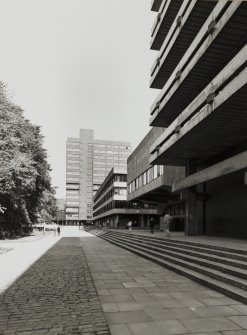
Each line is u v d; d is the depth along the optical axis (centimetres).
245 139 1855
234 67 1233
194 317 612
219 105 1341
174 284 932
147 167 3628
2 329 538
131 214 7931
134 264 1380
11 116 2698
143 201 4697
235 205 1955
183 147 2047
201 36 1572
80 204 16625
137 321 589
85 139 17125
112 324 571
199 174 1869
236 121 1533
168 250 1514
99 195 12238
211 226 2305
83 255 1780
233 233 1970
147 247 1825
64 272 1159
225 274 896
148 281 980
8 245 2625
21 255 1788
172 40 2147
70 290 852
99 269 1233
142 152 3928
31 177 3422
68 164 16838
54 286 905
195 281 968
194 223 2234
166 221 2217
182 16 1953
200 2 1705
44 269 1235
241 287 775
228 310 658
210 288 870
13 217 3584
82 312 643
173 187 2406
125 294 805
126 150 17400
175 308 676
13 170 2730
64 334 514
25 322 578
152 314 633
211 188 2280
